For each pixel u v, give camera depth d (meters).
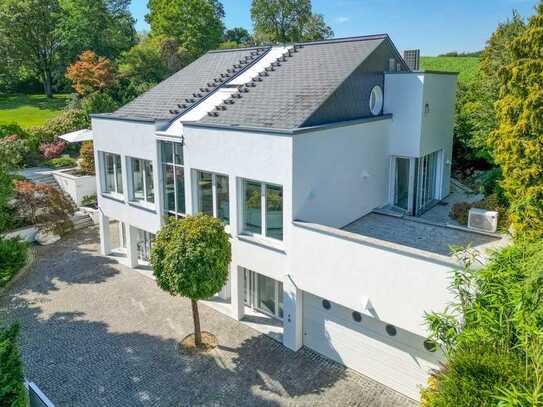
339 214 18.09
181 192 19.64
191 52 75.31
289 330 16.12
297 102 17.23
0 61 65.88
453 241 16.94
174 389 14.19
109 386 14.36
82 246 26.64
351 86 18.38
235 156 16.52
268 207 16.22
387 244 12.94
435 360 12.91
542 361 7.29
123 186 22.50
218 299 19.84
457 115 30.20
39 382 14.56
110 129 22.28
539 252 8.97
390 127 21.20
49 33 68.62
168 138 19.02
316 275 14.87
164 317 18.48
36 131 41.78
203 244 14.72
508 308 9.12
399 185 22.19
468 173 30.81
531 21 15.11
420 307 12.47
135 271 23.06
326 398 13.69
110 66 54.94
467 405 7.75
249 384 14.37
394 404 13.41
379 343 14.17
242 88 20.20
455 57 46.28
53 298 20.25
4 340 11.88
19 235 24.92
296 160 14.90
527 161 14.80
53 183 34.00
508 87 15.57
